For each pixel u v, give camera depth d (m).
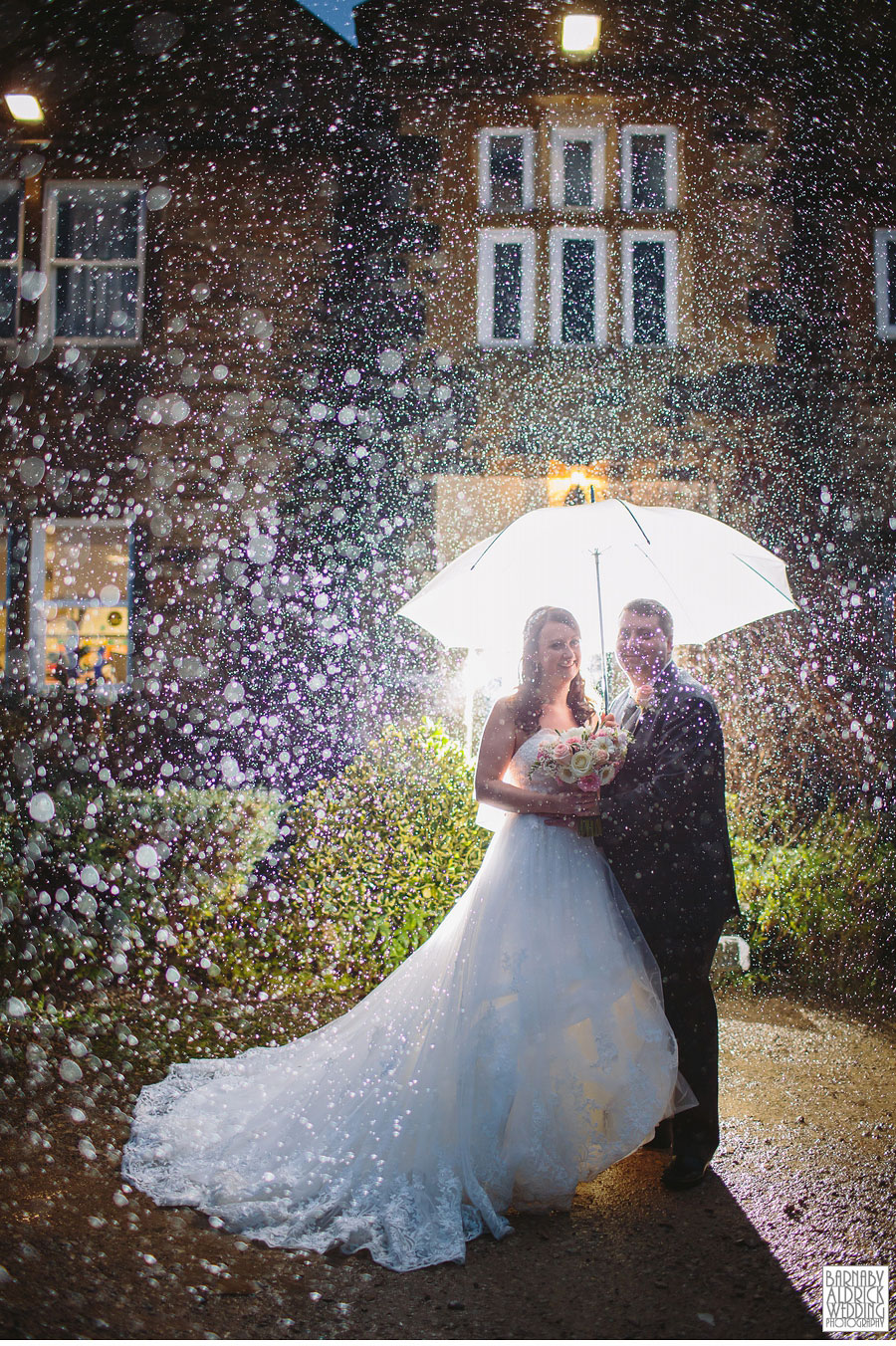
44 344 7.67
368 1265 2.09
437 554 7.39
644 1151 2.78
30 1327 1.73
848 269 7.48
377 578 7.39
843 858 4.78
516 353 7.46
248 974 4.19
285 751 7.23
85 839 4.60
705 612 3.08
